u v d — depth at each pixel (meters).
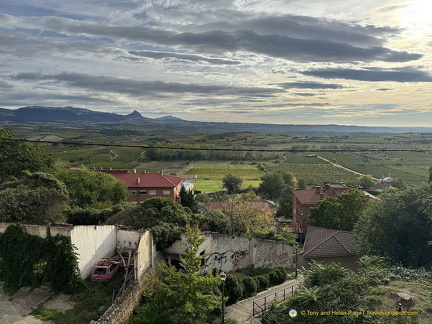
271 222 55.69
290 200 80.38
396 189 31.05
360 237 30.92
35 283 21.44
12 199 25.09
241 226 39.72
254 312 22.77
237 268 33.09
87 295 21.30
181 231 29.39
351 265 33.56
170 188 67.94
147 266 25.89
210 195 86.88
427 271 23.72
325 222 45.28
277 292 26.98
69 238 21.75
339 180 121.75
